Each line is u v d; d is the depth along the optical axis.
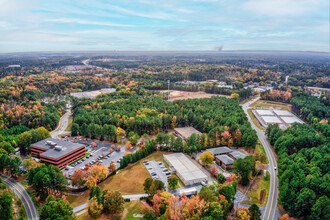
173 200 124.56
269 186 161.88
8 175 168.38
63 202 122.56
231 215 131.75
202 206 121.00
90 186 151.38
